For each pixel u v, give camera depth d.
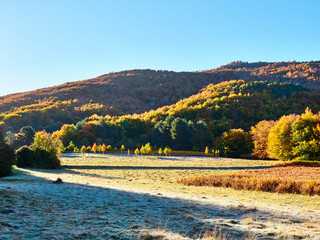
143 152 103.00
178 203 13.77
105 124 141.88
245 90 196.50
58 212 10.22
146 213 10.88
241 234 8.12
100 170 47.06
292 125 63.00
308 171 38.84
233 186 24.59
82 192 16.03
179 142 123.12
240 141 104.50
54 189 16.33
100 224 8.65
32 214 9.54
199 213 11.23
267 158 91.81
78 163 59.06
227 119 151.62
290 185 22.44
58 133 132.38
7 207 10.27
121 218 9.70
